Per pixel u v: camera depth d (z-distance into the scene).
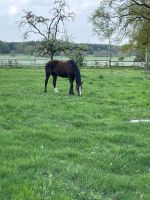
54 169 8.48
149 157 9.97
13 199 6.58
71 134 12.30
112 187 7.61
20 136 11.77
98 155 10.02
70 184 7.52
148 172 8.91
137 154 10.36
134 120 16.14
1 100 20.00
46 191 6.95
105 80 39.59
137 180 8.10
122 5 46.19
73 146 11.02
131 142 12.05
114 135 12.35
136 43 50.38
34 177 7.86
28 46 71.00
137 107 20.73
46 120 14.83
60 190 7.13
